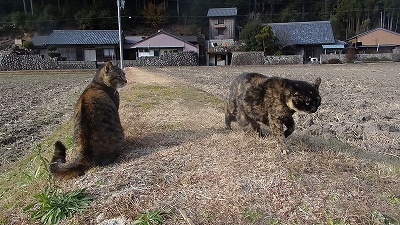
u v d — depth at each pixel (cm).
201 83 435
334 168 101
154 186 93
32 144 202
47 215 83
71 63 1042
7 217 88
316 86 121
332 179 93
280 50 1176
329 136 151
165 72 711
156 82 416
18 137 215
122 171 105
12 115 280
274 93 118
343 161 107
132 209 82
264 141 129
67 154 136
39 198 90
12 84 572
